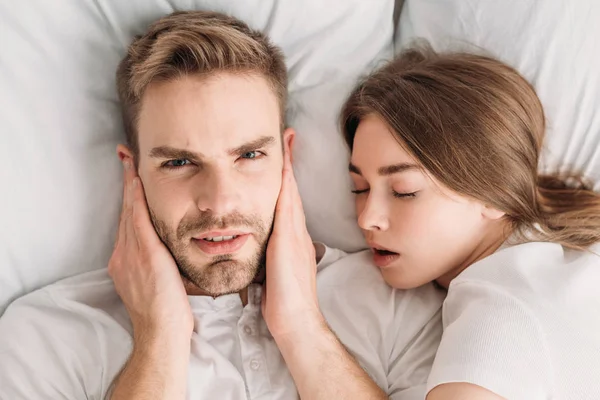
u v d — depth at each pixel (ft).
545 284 3.04
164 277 3.28
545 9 3.73
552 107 3.82
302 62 3.72
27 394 3.11
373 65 3.90
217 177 3.13
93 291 3.53
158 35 3.20
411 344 3.54
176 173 3.19
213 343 3.44
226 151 3.11
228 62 3.11
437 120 3.26
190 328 3.26
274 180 3.33
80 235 3.59
